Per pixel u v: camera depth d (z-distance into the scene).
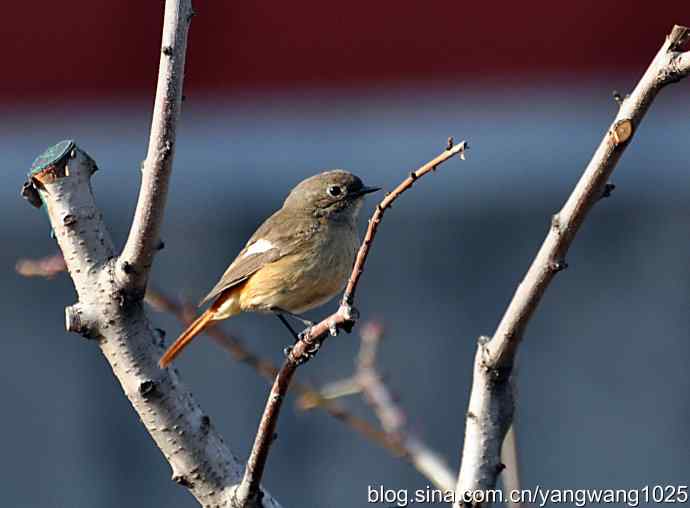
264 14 14.27
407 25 14.34
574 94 14.18
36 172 5.82
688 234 13.81
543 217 13.86
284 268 9.03
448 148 5.18
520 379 13.49
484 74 14.27
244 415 12.98
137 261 5.67
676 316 13.62
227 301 9.22
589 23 14.17
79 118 14.18
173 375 5.87
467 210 13.91
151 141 5.54
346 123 14.30
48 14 14.16
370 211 13.93
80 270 5.79
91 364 13.61
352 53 14.33
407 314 13.59
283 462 12.76
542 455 13.24
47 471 13.33
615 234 13.91
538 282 5.04
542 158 14.03
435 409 13.23
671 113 14.20
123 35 14.20
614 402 13.33
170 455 5.83
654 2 14.05
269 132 14.24
